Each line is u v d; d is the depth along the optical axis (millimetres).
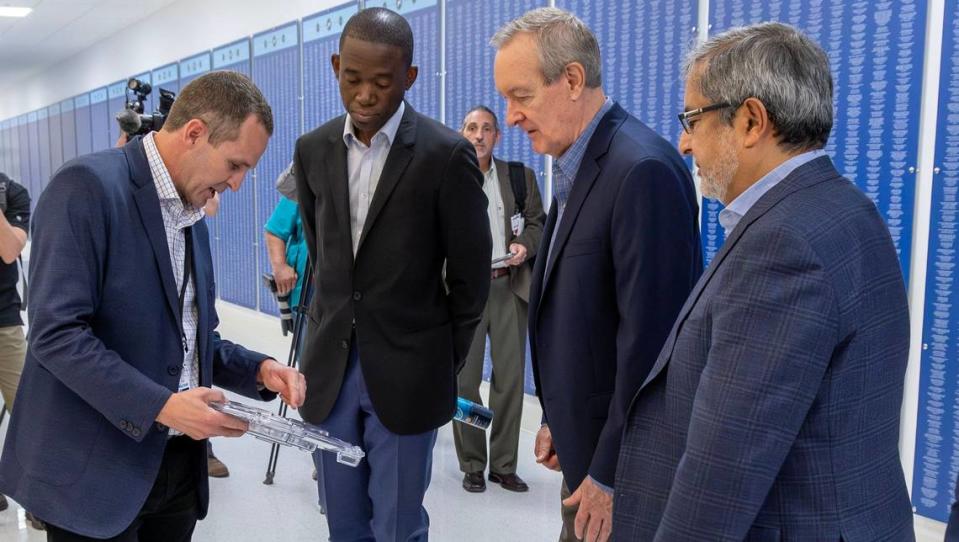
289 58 5867
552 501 3068
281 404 3498
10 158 14562
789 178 982
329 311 1846
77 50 10523
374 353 1793
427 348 1826
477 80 4117
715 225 2977
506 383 3170
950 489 2379
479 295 1906
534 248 3119
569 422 1509
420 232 1791
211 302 1495
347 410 1856
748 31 1025
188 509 1521
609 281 1433
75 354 1193
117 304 1275
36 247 1242
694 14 3004
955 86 2252
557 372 1515
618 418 1361
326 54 5402
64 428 1278
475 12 4078
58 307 1200
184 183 1340
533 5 3730
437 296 1877
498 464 3223
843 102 2545
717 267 1027
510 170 3207
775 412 878
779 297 893
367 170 1809
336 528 1927
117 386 1205
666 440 1091
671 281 1338
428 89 4520
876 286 933
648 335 1331
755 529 949
